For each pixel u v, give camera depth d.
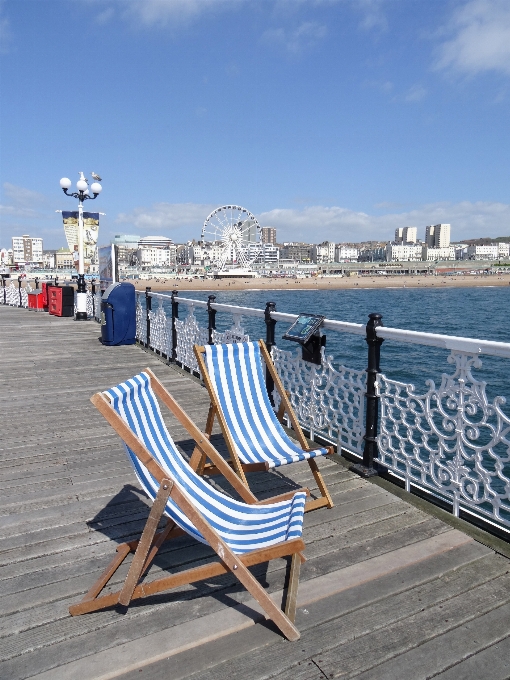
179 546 2.60
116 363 7.89
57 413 5.12
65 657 1.86
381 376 3.42
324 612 2.09
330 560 2.47
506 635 1.96
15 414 5.09
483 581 2.30
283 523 2.18
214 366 3.25
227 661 1.84
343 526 2.80
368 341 3.42
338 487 3.33
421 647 1.90
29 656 1.87
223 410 3.18
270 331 4.83
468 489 2.80
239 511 2.32
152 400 2.56
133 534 2.76
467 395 2.74
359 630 1.99
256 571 2.38
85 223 14.79
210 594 2.22
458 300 70.38
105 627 2.02
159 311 8.60
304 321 4.14
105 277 13.09
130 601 2.10
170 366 7.65
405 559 2.47
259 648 1.90
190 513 1.94
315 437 4.27
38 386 6.34
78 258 14.59
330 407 4.00
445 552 2.54
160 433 2.45
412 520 2.87
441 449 2.96
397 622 2.04
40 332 11.72
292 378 4.57
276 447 3.01
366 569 2.39
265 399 3.36
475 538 2.65
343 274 161.00
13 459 3.87
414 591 2.23
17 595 2.23
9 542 2.68
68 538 2.72
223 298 78.31
